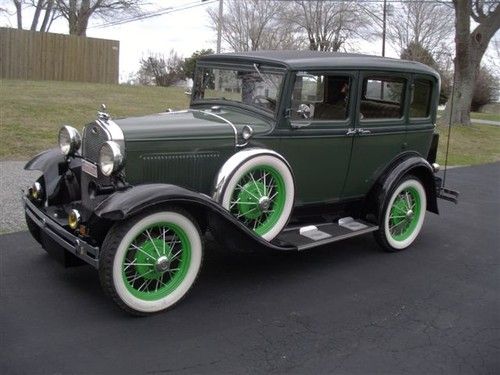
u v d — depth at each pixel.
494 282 4.68
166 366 3.10
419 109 5.43
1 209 5.80
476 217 7.01
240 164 3.97
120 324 3.55
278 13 31.34
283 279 4.48
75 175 4.33
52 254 4.09
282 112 4.32
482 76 32.66
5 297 3.84
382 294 4.29
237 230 3.89
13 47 17.44
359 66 4.66
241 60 4.65
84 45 19.00
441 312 4.02
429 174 5.39
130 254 3.61
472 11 18.31
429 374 3.18
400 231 5.43
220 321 3.68
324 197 4.89
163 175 3.97
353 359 3.30
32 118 10.94
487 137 16.22
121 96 15.62
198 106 5.09
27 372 2.96
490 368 3.28
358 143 4.86
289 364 3.20
